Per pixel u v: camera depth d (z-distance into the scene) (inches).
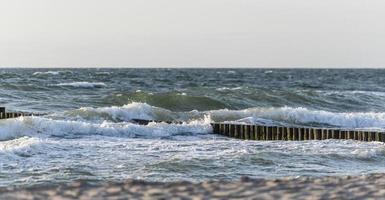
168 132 1894.7
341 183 920.9
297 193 848.9
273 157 1425.9
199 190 877.8
